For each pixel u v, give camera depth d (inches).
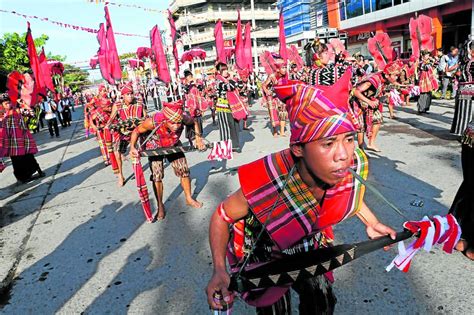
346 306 96.3
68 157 356.2
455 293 97.1
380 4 813.2
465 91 231.3
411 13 745.6
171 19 285.9
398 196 161.5
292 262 56.0
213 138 363.9
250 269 56.8
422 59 355.6
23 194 240.4
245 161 256.1
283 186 53.1
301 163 51.8
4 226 184.2
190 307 103.2
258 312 65.7
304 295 65.6
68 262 137.3
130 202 197.5
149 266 127.5
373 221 64.1
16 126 260.1
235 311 97.8
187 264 126.0
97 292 115.4
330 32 763.4
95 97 293.6
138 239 149.6
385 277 106.9
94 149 384.5
